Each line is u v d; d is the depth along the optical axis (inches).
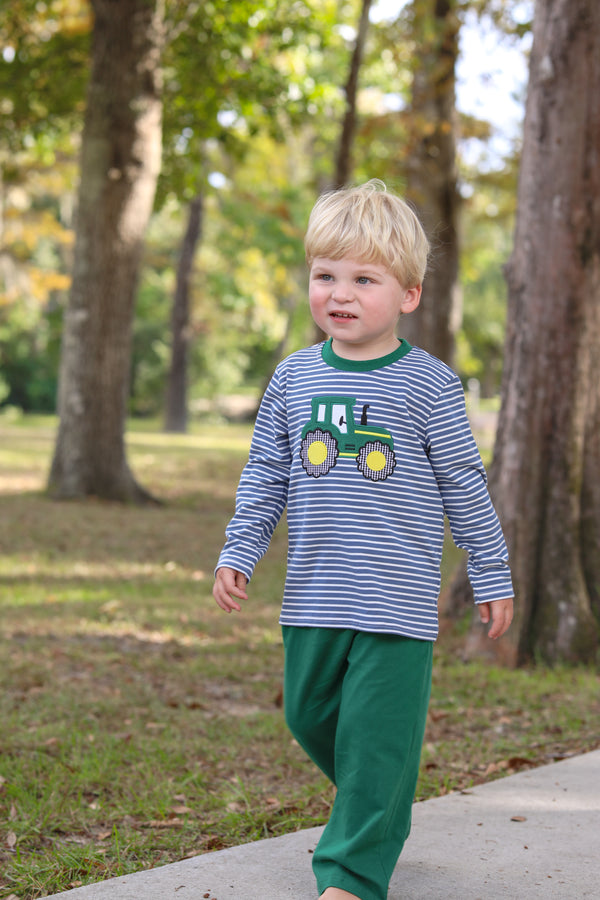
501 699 205.8
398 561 94.7
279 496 103.4
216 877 105.3
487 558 98.0
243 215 1231.5
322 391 99.6
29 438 1035.3
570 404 243.8
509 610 97.5
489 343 1836.9
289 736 175.8
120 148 566.3
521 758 160.2
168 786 144.8
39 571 357.1
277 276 1333.7
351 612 94.2
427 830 122.3
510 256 256.4
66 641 253.0
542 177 244.4
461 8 478.0
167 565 381.4
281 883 103.9
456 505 98.0
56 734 169.5
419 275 100.2
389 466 95.7
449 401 98.2
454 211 700.0
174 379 1347.2
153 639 261.7
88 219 568.7
